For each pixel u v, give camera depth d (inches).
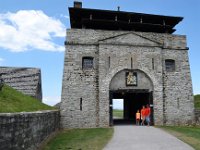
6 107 556.1
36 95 1011.3
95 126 892.6
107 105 901.8
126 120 1212.5
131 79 934.4
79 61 917.2
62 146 563.8
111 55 928.3
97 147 540.1
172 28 1032.8
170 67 981.2
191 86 977.5
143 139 624.1
